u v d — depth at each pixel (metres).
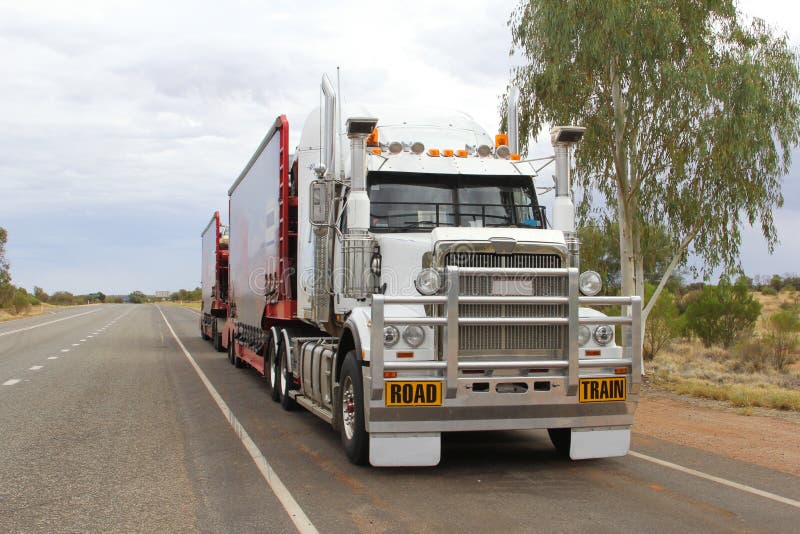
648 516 5.90
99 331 37.69
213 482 7.05
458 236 7.50
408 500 6.40
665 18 14.39
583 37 15.00
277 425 10.39
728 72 14.70
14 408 11.72
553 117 16.09
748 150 14.85
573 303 7.31
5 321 52.81
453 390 7.00
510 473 7.49
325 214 9.06
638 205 16.20
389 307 7.54
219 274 24.83
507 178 9.31
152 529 5.59
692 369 18.94
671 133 15.31
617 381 7.45
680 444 9.19
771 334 21.48
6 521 5.80
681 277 34.69
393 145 9.02
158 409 11.75
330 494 6.61
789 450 8.82
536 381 7.22
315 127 11.49
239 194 18.59
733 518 5.87
